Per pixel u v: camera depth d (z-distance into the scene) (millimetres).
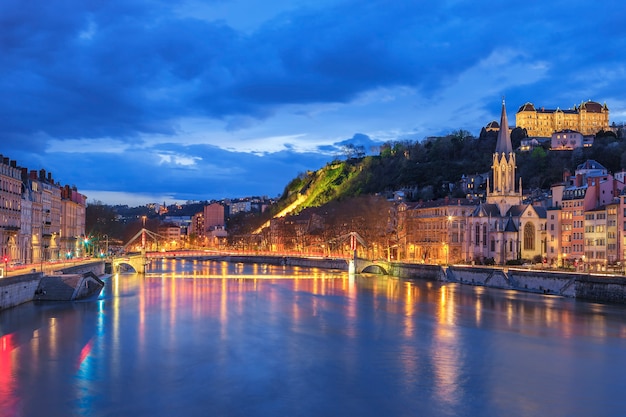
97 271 190125
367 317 111875
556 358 79625
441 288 168375
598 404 61875
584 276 136625
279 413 58469
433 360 78250
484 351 83250
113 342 86562
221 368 73312
